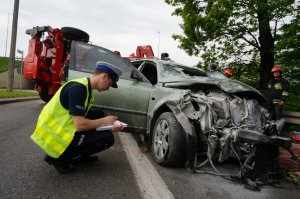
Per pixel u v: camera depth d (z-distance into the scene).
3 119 7.01
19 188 2.96
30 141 4.97
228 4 12.27
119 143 5.45
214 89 4.85
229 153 3.90
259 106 4.74
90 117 3.89
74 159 3.88
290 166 4.96
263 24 12.49
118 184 3.30
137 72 5.23
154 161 4.40
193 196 3.18
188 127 3.96
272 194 3.50
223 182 3.74
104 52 5.62
